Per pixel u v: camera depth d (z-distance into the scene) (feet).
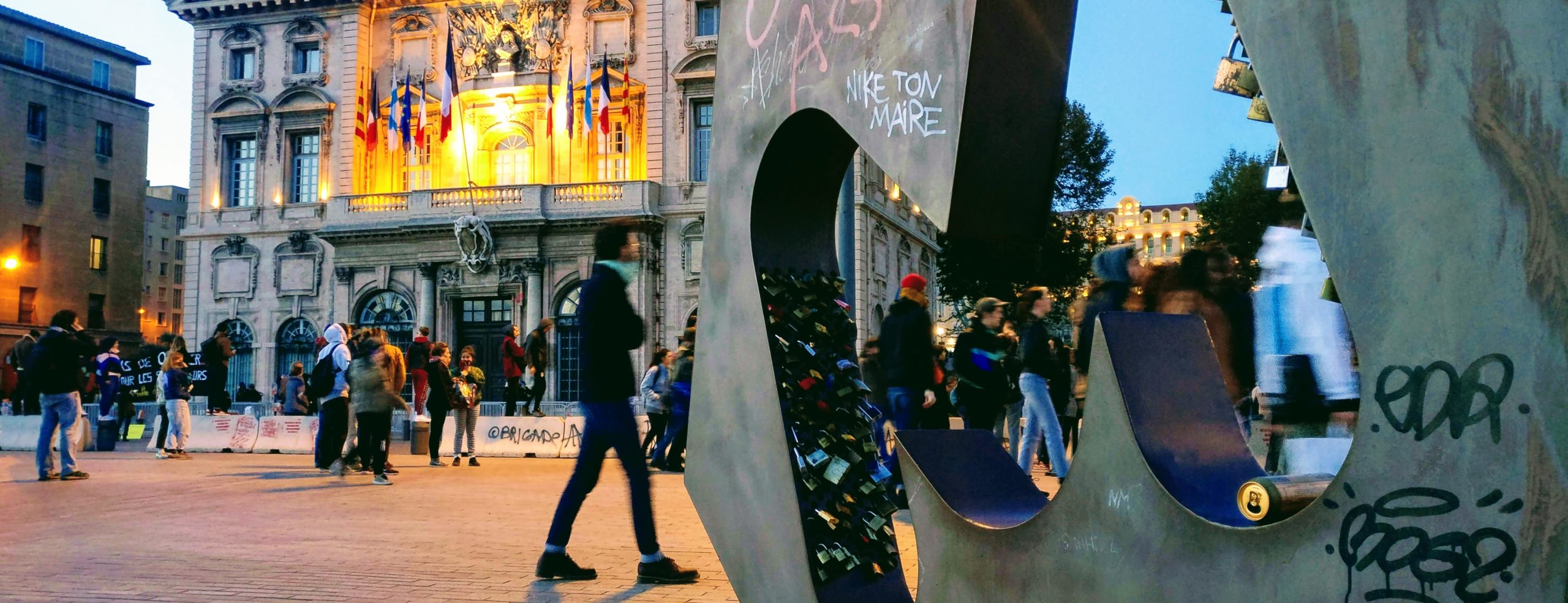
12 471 40.16
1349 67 4.87
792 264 10.39
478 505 27.43
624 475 15.62
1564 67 4.13
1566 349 4.10
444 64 103.86
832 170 10.25
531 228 97.76
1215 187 73.61
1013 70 6.97
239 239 107.24
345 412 39.27
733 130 10.52
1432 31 4.55
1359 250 4.84
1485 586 4.35
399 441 84.48
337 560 17.80
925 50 7.48
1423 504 4.58
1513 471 4.26
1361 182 4.82
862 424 10.20
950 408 32.37
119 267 169.07
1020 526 6.97
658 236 96.73
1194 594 5.67
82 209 163.22
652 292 95.35
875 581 9.60
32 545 19.81
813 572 9.23
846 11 8.63
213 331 107.14
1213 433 6.34
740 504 10.16
